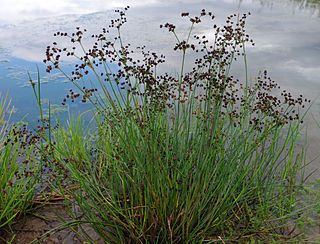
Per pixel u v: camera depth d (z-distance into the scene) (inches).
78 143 121.9
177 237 82.7
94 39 291.0
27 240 88.5
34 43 287.9
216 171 94.4
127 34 302.5
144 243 86.3
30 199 99.7
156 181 86.4
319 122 144.9
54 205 102.3
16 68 230.8
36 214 97.5
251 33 297.6
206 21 340.2
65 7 449.4
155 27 323.0
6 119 160.9
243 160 96.0
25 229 92.6
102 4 460.1
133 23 343.3
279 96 169.9
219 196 85.4
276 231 89.7
